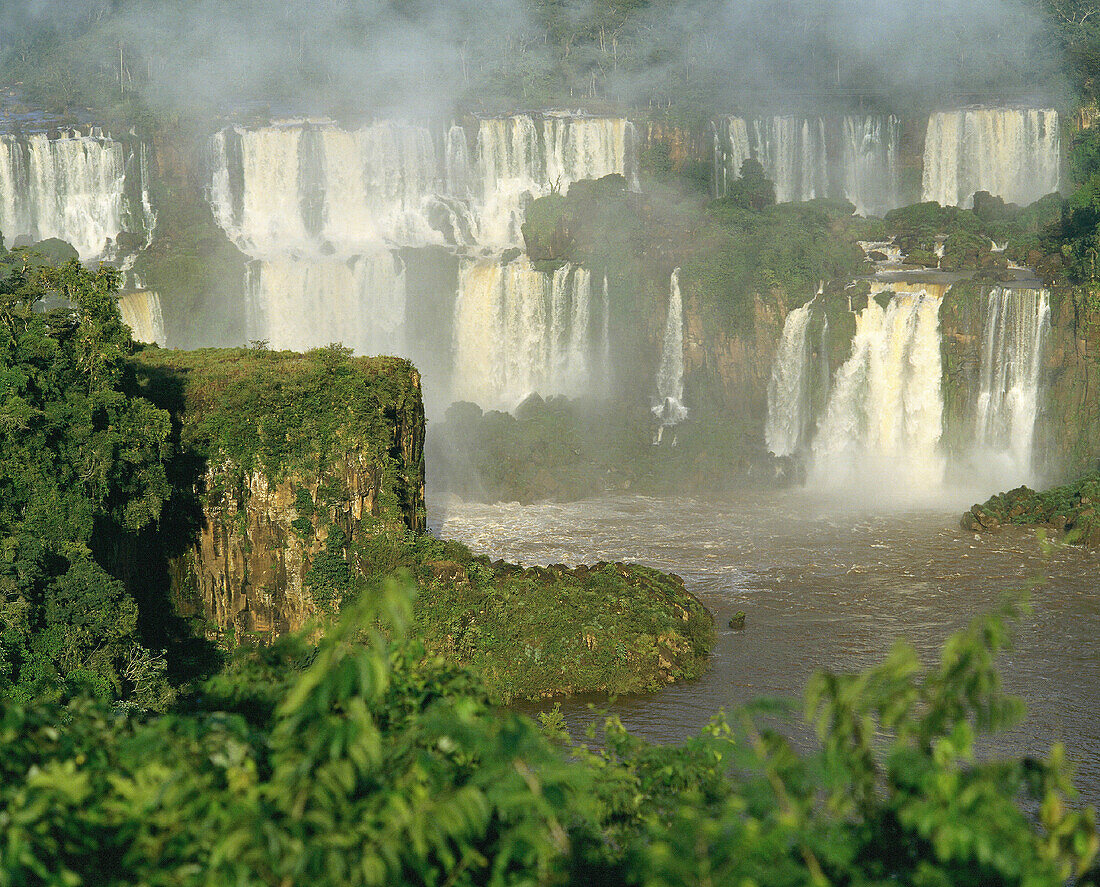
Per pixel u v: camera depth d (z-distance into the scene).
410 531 74.31
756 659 71.12
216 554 70.62
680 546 94.38
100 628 56.12
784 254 122.56
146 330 123.56
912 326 114.94
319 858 9.83
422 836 9.95
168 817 10.73
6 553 54.50
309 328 128.75
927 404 114.88
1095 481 96.19
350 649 11.04
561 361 128.25
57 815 10.69
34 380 59.84
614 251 126.00
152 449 65.25
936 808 9.75
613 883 12.42
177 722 11.47
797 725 59.09
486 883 11.63
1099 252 110.00
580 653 67.94
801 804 10.11
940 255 127.88
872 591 83.00
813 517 102.25
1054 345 108.31
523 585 72.75
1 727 11.55
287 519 70.81
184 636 70.12
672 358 124.50
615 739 16.89
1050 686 65.56
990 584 83.69
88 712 12.73
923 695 10.21
